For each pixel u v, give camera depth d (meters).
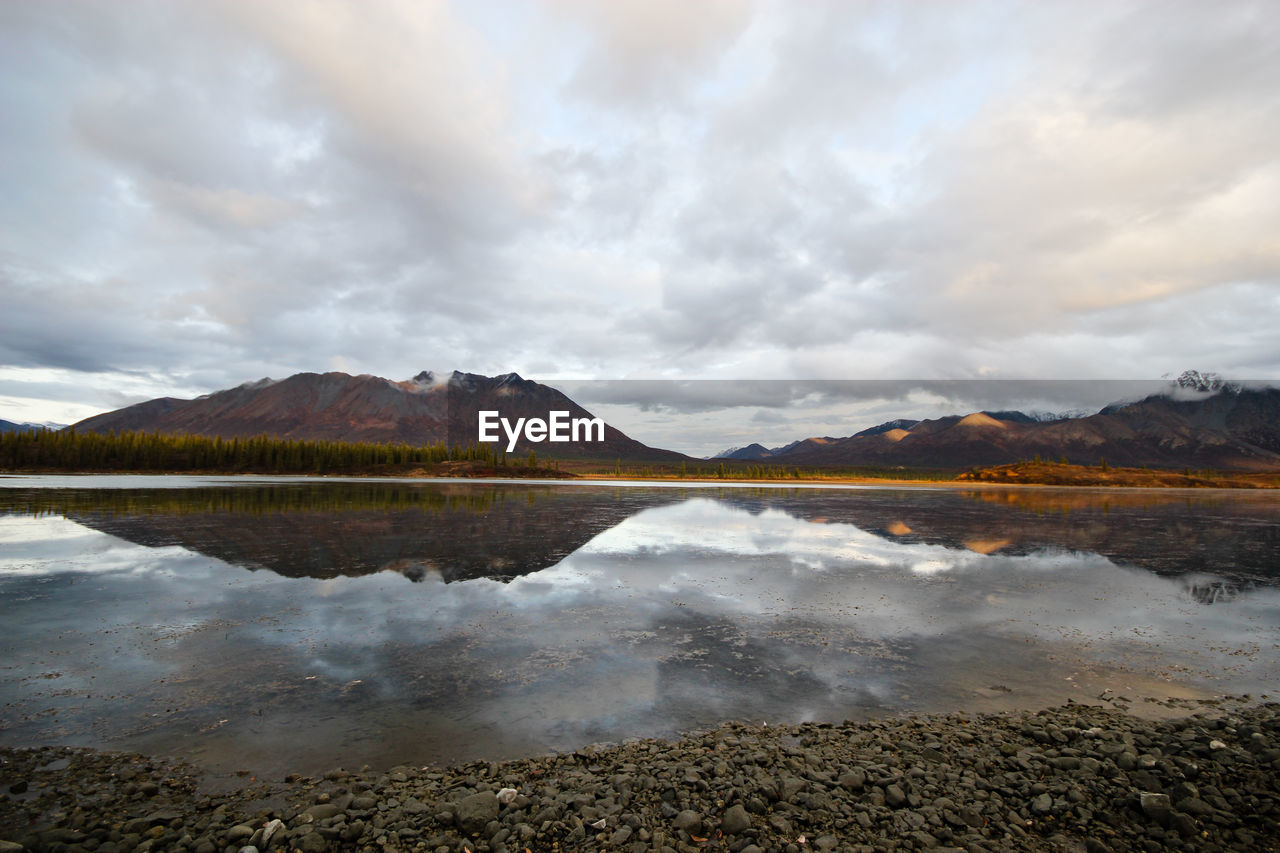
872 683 10.62
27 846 5.57
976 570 21.73
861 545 28.17
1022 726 8.71
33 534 26.55
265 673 10.63
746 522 38.72
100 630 13.02
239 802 6.52
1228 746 7.80
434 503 48.88
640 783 6.89
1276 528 38.41
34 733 8.16
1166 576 20.95
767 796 6.63
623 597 17.02
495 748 7.95
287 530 29.16
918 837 5.97
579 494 70.25
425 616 14.63
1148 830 6.11
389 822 6.08
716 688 10.30
